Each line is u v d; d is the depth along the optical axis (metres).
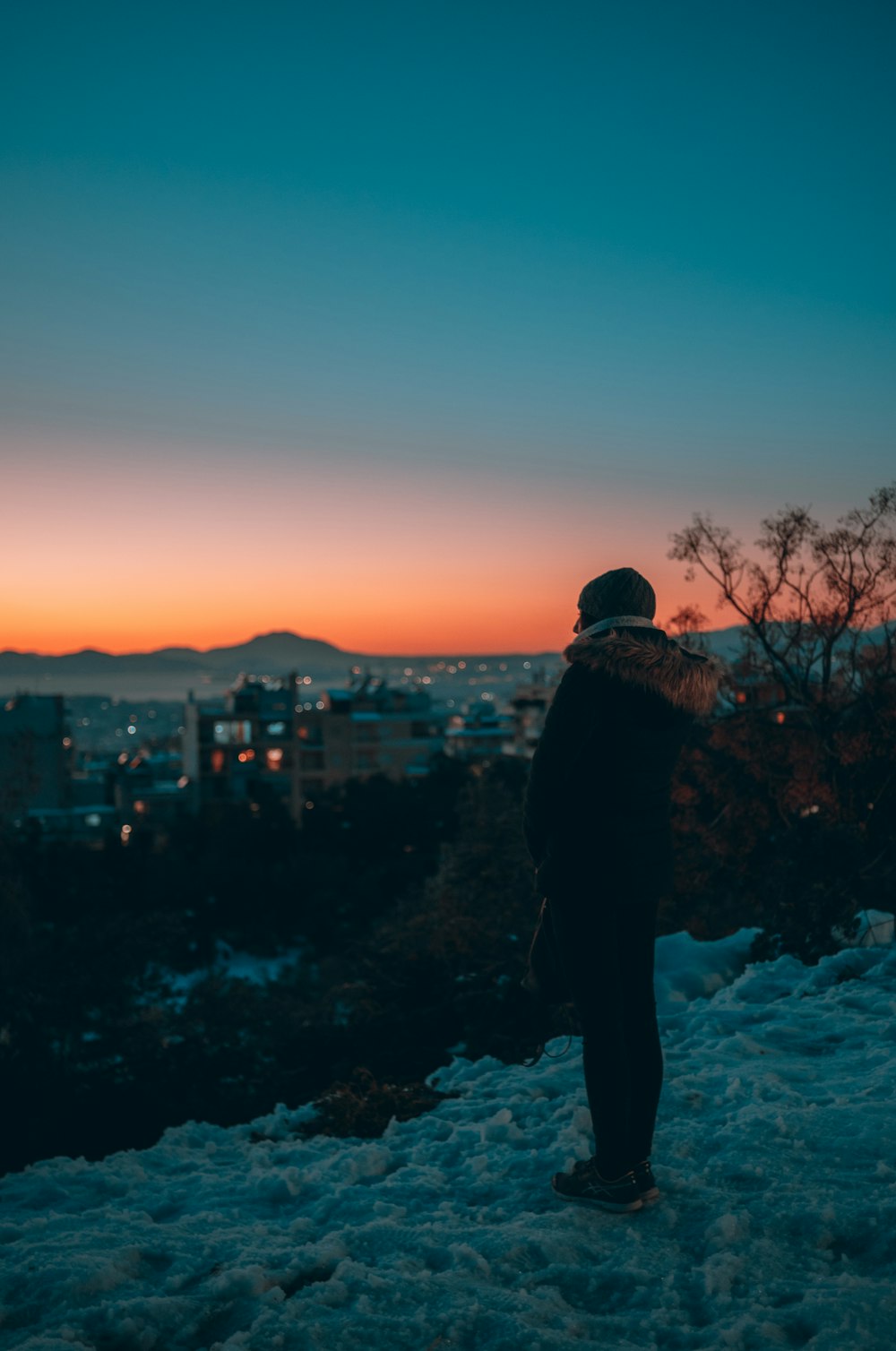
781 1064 4.31
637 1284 2.59
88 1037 15.49
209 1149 4.49
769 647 21.72
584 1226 2.90
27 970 15.26
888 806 15.09
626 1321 2.39
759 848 19.59
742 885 19.70
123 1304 2.53
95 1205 3.78
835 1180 3.05
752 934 7.32
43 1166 4.23
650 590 3.04
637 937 3.06
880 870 8.09
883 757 18.12
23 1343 2.38
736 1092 3.91
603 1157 2.97
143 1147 11.05
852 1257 2.65
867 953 6.03
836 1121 3.50
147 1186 3.88
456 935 13.27
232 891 45.84
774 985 5.85
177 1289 2.73
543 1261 2.73
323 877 47.72
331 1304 2.54
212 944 43.53
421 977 8.57
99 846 76.81
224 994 16.06
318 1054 8.63
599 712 2.82
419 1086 4.95
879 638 20.58
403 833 59.50
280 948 46.19
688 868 20.64
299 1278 2.71
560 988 3.18
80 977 15.29
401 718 98.38
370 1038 8.11
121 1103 11.83
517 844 22.05
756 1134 3.42
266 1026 15.36
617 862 2.89
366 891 47.59
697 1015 5.36
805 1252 2.67
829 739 19.75
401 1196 3.32
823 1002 5.31
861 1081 3.96
